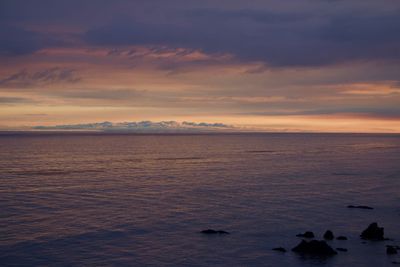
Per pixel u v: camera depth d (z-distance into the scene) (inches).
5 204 2465.6
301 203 2504.9
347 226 1961.1
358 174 4097.0
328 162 5654.5
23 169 4498.0
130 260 1539.1
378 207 2394.2
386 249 1625.2
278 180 3607.3
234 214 2210.9
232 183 3415.4
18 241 1740.9
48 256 1576.0
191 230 1910.7
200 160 6013.8
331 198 2679.6
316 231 1878.7
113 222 2049.7
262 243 1715.1
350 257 1549.0
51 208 2359.7
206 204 2482.8
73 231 1892.2
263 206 2416.3
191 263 1509.6
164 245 1701.5
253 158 6446.9
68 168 4677.7
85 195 2805.1
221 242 1732.3
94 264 1501.0
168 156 6845.5
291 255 1574.8
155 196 2765.7
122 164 5280.5
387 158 6481.3
